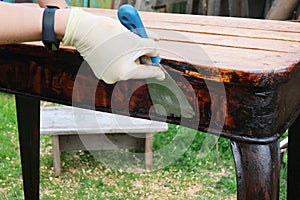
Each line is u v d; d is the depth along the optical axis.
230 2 7.35
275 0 6.49
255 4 7.75
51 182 4.68
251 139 1.63
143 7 6.86
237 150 1.67
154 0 6.88
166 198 4.40
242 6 7.38
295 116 1.87
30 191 3.41
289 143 2.62
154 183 4.69
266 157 1.64
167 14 2.82
